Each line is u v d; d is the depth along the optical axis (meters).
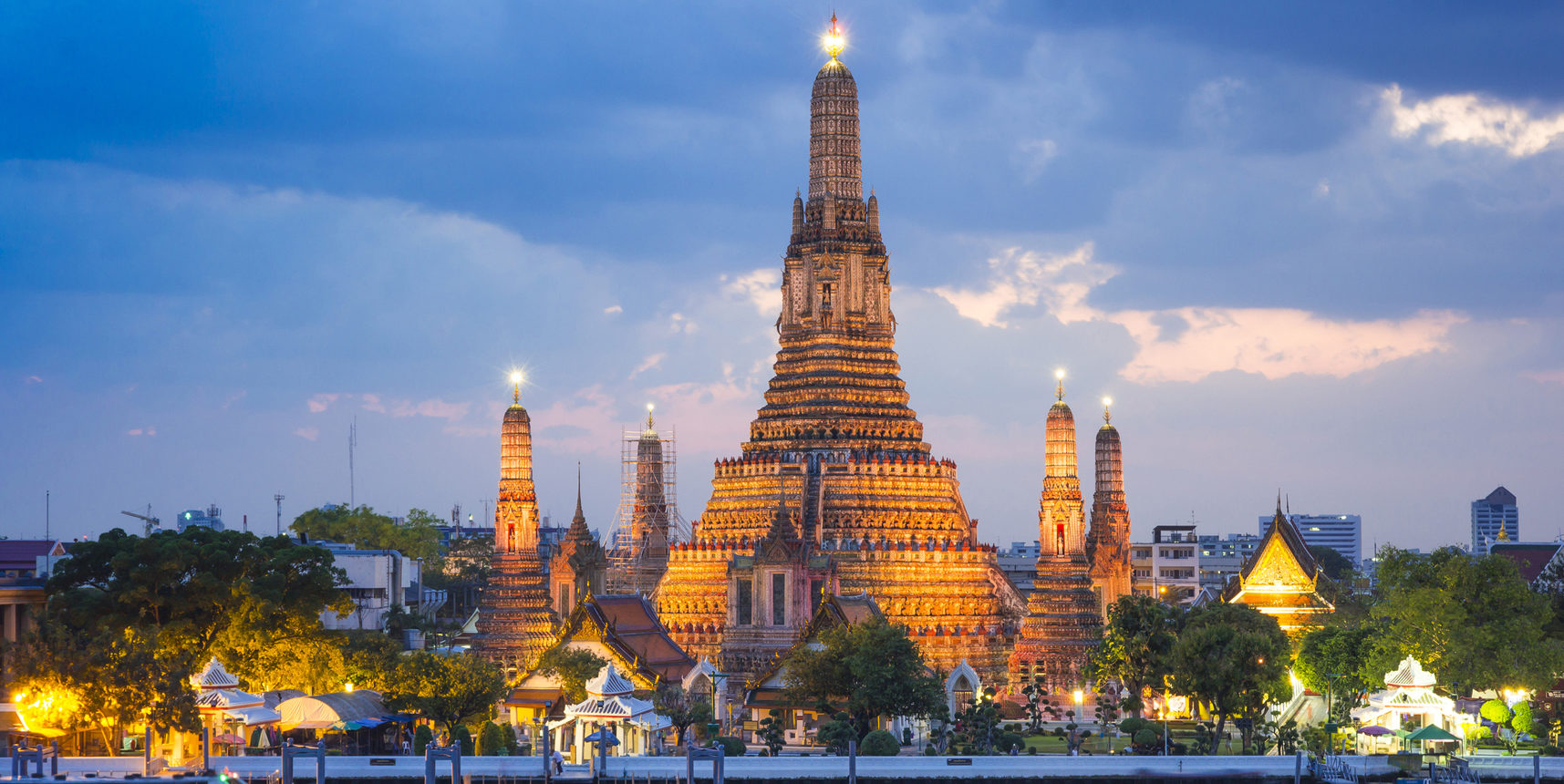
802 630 196.50
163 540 167.00
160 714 137.88
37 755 132.00
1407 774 144.62
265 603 165.00
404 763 142.75
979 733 170.50
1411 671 161.50
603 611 195.62
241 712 149.50
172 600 165.12
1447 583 175.75
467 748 159.75
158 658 146.75
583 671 184.25
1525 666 169.62
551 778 139.25
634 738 165.75
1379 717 164.25
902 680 170.75
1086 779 144.62
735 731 190.00
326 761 142.00
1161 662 182.25
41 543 198.12
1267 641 167.12
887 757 146.88
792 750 176.00
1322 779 142.88
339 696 164.75
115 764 140.12
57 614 162.62
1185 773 144.62
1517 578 177.62
